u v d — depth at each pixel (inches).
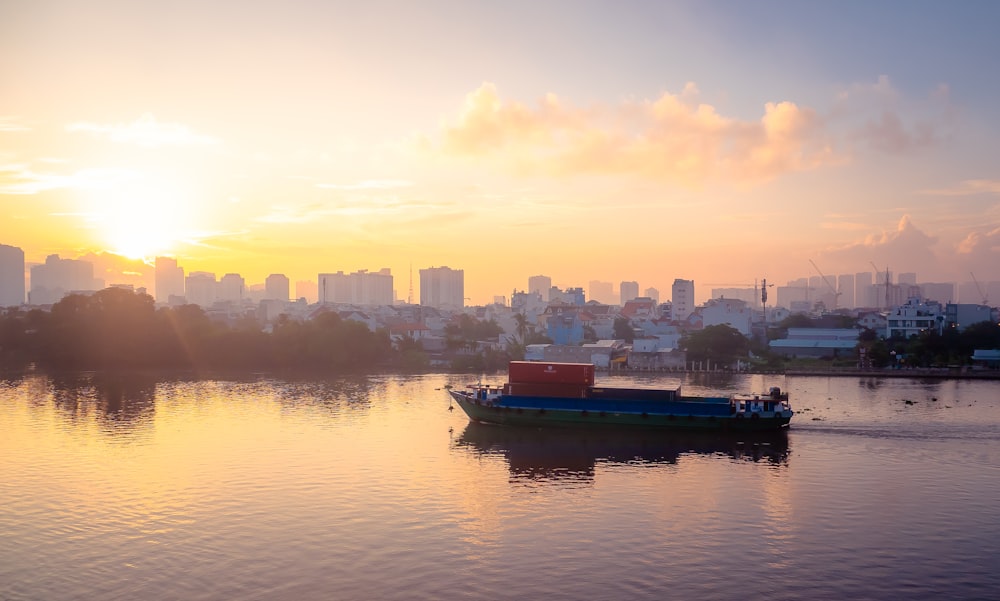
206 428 5157.5
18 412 5787.4
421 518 3201.3
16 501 3437.5
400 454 4416.8
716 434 5054.1
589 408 5236.2
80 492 3575.3
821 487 3710.6
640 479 3870.6
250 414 5762.8
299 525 3105.3
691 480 3853.3
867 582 2568.9
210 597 2429.9
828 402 6510.8
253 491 3599.9
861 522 3174.2
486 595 2448.3
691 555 2795.3
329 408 6097.4
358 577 2581.2
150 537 2965.1
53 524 3122.5
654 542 2923.2
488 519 3193.9
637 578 2586.1
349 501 3444.9
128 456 4298.7
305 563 2701.8
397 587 2506.2
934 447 4603.8
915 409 6077.8
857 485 3747.5
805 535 3009.4
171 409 5979.3
